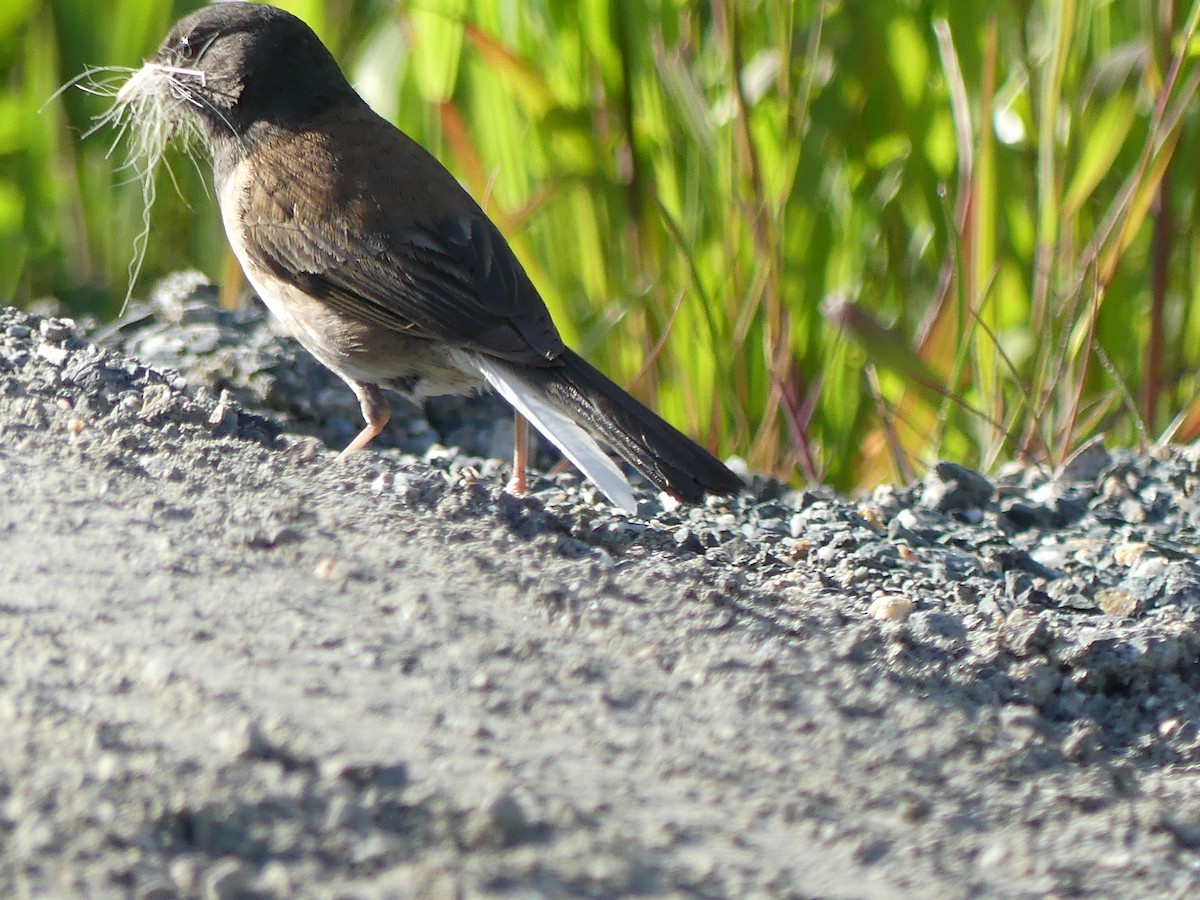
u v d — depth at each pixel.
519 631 6.74
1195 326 13.51
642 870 5.09
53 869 4.69
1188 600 9.03
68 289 15.84
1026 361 12.74
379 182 10.20
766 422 12.42
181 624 6.23
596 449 8.81
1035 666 7.45
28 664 5.75
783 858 5.33
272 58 10.84
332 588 6.84
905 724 6.54
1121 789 6.43
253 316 12.66
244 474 8.16
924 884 5.31
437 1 13.05
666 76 12.85
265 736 5.41
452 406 12.34
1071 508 10.57
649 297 13.09
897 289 13.71
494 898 4.80
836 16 13.16
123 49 15.07
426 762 5.49
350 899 4.73
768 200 12.78
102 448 8.12
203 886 4.70
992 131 12.44
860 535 9.62
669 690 6.44
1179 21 12.77
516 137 13.55
